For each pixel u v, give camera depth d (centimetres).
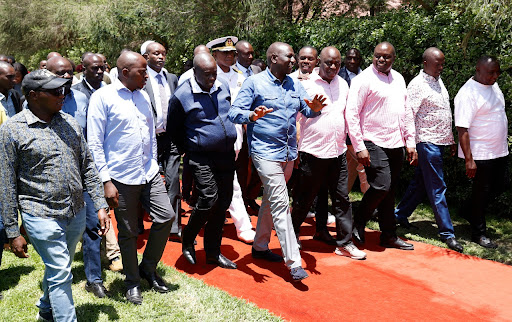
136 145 393
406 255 527
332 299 418
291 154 463
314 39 790
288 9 1015
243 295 425
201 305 397
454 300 421
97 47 1534
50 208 322
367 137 517
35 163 316
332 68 486
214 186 456
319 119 487
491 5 593
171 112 453
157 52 570
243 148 607
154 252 419
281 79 457
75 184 333
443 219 561
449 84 664
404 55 696
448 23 657
